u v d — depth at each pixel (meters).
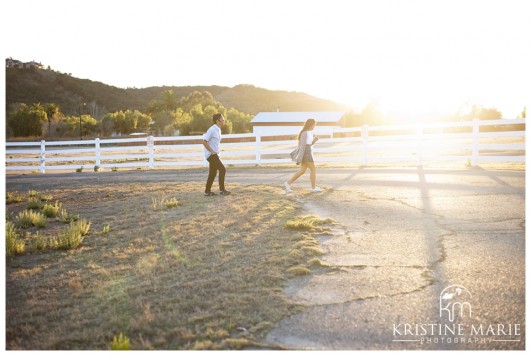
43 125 72.69
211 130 10.45
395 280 5.05
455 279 5.02
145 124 75.94
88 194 12.30
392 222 7.55
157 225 8.01
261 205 9.18
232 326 4.08
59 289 5.26
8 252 6.57
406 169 14.34
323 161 18.73
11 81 131.88
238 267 5.58
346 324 4.12
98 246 6.98
